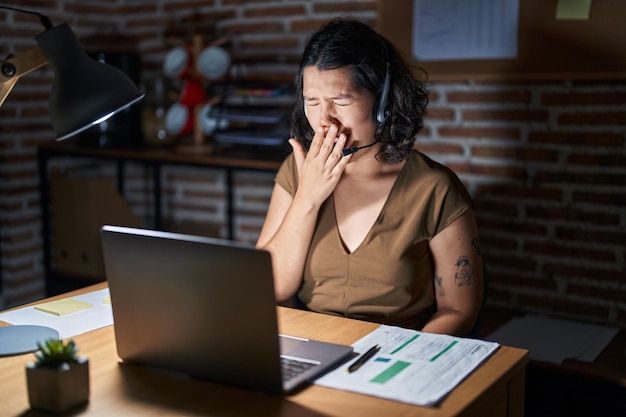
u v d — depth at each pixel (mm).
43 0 3555
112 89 1476
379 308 1810
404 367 1328
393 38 3080
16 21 3461
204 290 1239
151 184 3982
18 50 3484
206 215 3848
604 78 2676
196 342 1282
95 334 1541
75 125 1451
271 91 3273
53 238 3713
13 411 1184
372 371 1312
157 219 3424
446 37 2961
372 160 1858
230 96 3648
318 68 1768
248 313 1207
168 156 3283
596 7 2660
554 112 2811
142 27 3889
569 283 2863
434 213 1825
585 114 2752
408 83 1861
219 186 3771
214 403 1204
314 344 1423
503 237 2980
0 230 3602
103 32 3893
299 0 3365
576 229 2824
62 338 1512
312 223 1846
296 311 1686
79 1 3738
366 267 1813
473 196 3023
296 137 1985
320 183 1820
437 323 1723
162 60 3850
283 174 2029
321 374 1302
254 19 3516
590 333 2658
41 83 3627
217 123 3346
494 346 1428
